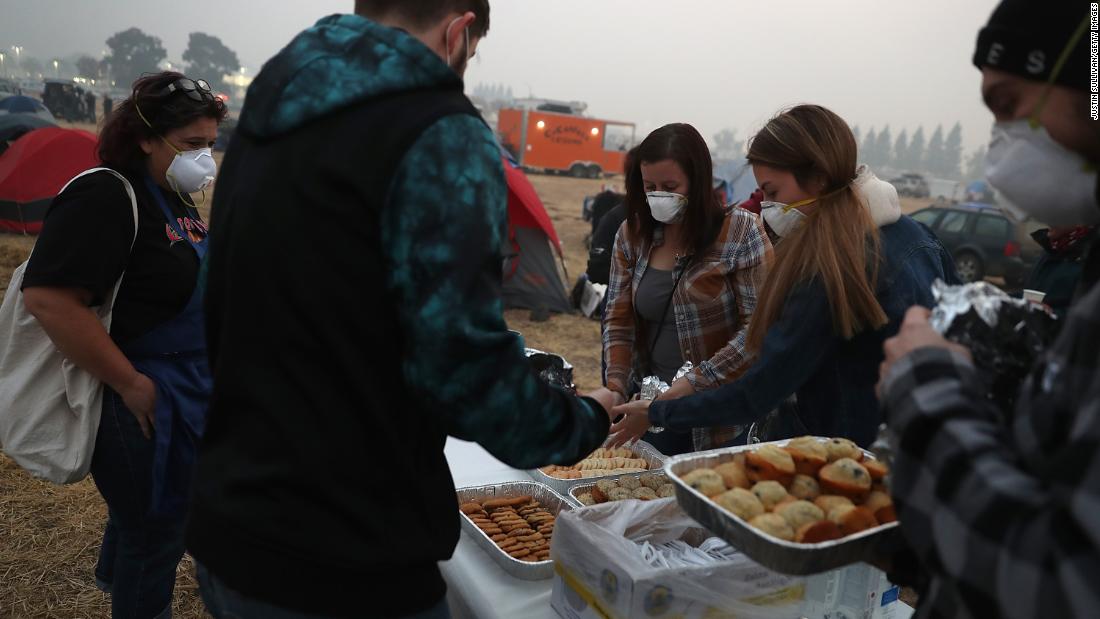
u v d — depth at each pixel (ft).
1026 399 2.30
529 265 28.48
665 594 4.05
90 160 33.88
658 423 5.63
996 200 2.79
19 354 6.24
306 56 3.34
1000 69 2.44
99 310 6.04
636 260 8.09
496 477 6.70
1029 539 1.98
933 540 2.30
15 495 12.03
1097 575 1.79
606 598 4.19
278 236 3.19
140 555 6.60
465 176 3.12
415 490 3.44
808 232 5.22
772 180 5.51
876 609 4.78
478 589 4.94
